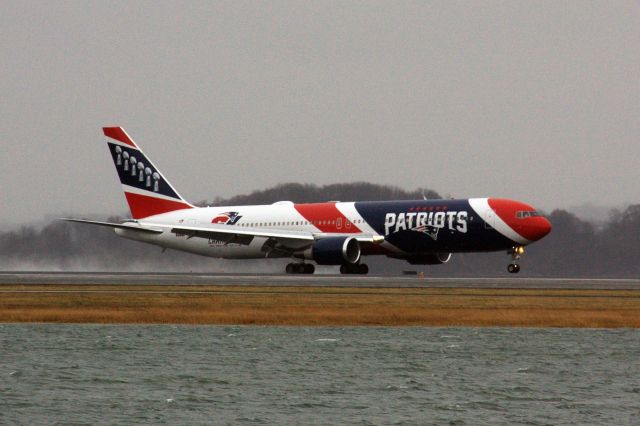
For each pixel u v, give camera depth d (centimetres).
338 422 9894
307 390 11362
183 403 10675
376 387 11531
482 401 10875
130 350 13850
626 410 10488
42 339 14825
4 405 10506
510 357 13438
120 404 10600
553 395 11188
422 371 12512
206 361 13062
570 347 14250
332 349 14025
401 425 9788
